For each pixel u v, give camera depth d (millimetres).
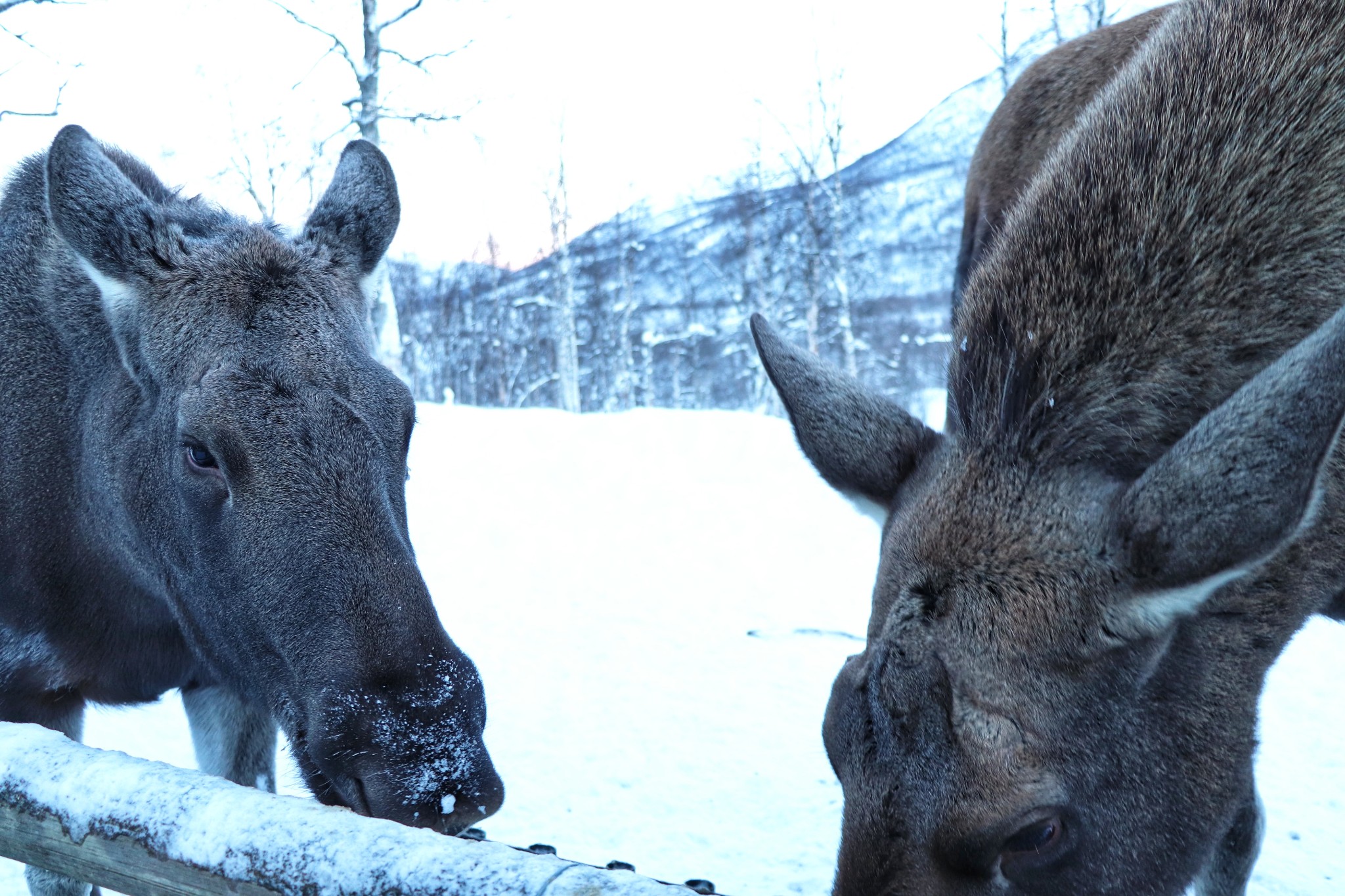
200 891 2133
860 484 2703
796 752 5582
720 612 7824
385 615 2832
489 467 11617
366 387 3141
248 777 4059
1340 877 4211
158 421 3268
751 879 4406
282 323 3160
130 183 3451
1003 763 2184
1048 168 3230
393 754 2732
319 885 1963
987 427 2602
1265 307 2695
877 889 2168
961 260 6336
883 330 40875
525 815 4992
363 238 3582
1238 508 2055
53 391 3758
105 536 3611
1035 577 2307
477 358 39906
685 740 5742
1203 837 2486
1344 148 2775
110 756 2463
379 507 2953
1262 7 3004
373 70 15906
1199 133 2852
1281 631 2713
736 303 38094
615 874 1793
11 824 2463
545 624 7633
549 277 39188
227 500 3064
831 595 8234
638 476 11336
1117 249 2730
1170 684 2420
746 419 13234
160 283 3295
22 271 3943
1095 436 2527
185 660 3887
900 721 2207
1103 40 5434
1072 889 2299
